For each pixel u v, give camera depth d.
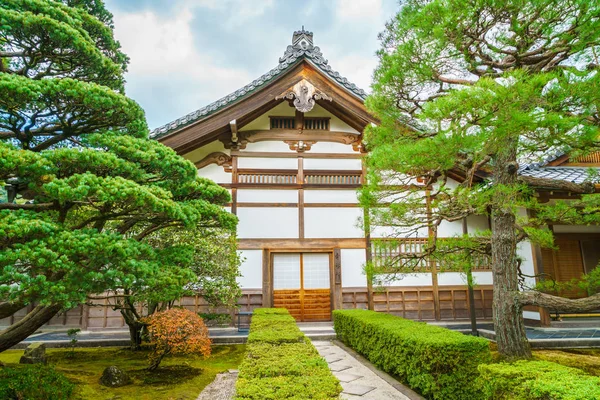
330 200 11.35
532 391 3.27
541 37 5.04
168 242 7.64
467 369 4.79
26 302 3.82
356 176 11.71
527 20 4.91
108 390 5.29
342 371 6.39
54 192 3.66
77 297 3.77
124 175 4.69
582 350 7.85
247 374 3.59
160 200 4.32
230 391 5.44
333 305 10.91
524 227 6.96
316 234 11.12
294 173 11.46
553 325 10.45
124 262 3.96
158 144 5.30
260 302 10.62
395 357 5.82
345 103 11.07
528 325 10.52
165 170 5.07
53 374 4.81
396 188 6.24
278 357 4.25
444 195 6.75
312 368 3.78
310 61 10.87
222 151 11.51
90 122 5.20
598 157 11.55
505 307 5.83
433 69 5.66
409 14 5.60
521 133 4.25
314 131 11.80
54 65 5.69
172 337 6.06
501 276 5.95
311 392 3.04
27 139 5.21
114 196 3.89
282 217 11.11
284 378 3.45
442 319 11.17
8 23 4.55
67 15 5.05
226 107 10.48
